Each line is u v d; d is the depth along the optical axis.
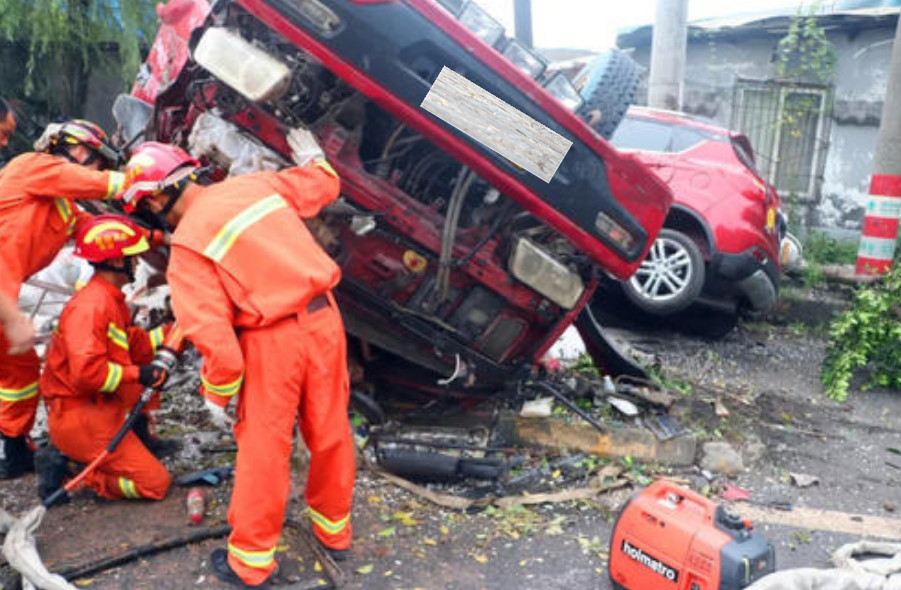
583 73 4.79
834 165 10.59
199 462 4.08
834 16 9.95
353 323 4.22
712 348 7.23
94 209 4.43
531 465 4.31
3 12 8.02
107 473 3.57
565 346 5.73
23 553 2.99
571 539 3.58
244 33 3.93
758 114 10.85
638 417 4.64
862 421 5.50
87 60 8.91
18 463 3.89
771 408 5.59
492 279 4.20
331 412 3.08
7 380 3.74
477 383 4.63
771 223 6.94
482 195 4.35
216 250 2.85
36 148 3.64
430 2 3.60
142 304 4.89
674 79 9.44
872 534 3.79
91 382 3.30
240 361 2.80
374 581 3.17
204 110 4.00
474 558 3.38
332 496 3.19
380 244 4.11
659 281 6.95
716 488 4.18
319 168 3.33
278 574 3.14
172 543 3.27
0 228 3.45
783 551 3.59
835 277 8.61
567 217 3.98
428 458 4.05
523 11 5.57
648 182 4.12
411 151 4.27
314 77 3.92
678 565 2.84
